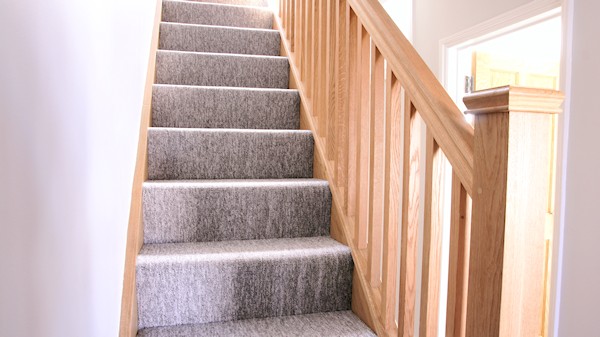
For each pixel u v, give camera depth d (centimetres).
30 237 49
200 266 125
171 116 199
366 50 136
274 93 211
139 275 121
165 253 132
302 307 136
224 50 253
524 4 170
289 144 185
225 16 279
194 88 200
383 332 120
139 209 134
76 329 68
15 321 45
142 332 120
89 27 76
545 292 251
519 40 219
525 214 73
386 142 118
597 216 142
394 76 115
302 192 159
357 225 139
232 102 206
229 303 129
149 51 193
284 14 263
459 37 209
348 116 146
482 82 224
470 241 84
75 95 67
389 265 119
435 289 100
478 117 77
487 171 75
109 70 95
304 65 212
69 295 64
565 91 152
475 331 78
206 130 175
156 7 232
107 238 94
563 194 154
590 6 144
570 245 151
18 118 45
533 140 72
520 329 74
